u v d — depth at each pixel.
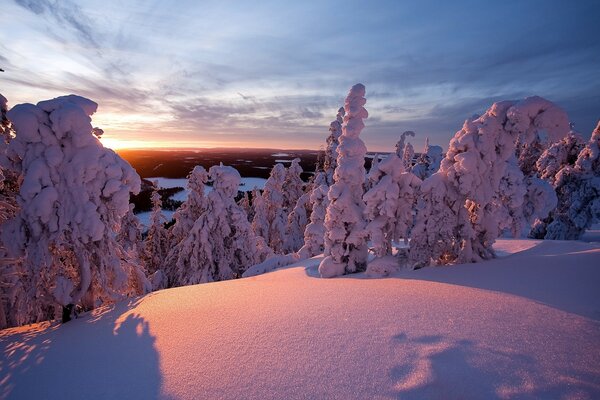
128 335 5.94
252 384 3.73
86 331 6.70
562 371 3.25
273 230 31.09
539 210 14.05
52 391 4.32
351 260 11.70
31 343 6.41
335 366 3.87
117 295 8.93
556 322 4.41
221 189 18.19
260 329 5.27
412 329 4.61
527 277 6.82
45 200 7.81
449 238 9.65
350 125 11.77
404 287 7.15
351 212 11.52
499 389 3.06
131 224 23.52
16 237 7.98
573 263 7.13
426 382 3.30
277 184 31.56
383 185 10.18
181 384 3.93
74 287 8.45
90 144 8.30
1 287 9.48
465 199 9.73
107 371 4.61
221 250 18.23
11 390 4.56
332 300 6.54
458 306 5.39
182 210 21.55
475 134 9.24
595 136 22.72
